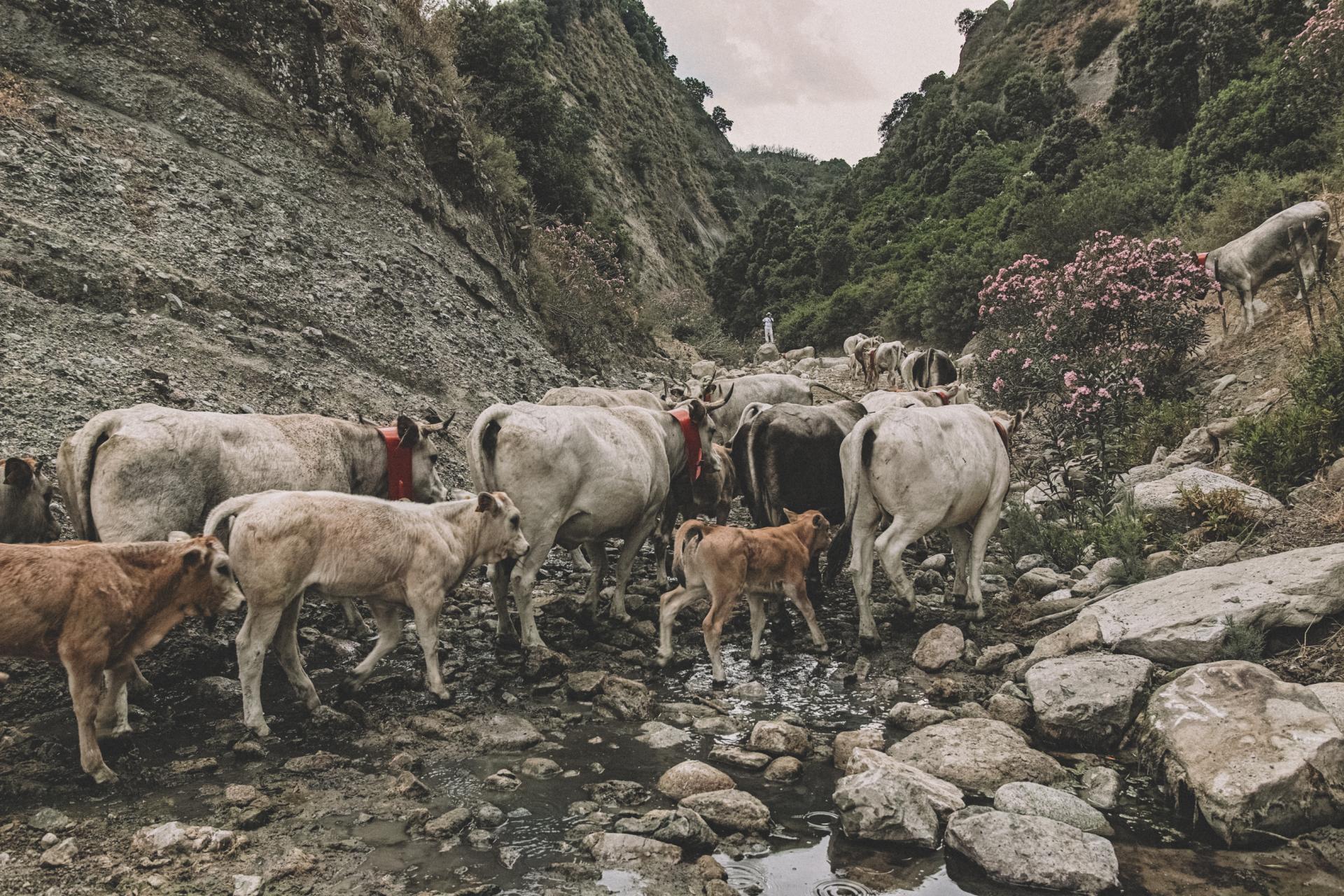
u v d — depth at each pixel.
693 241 65.38
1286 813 4.27
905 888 3.92
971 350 25.25
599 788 4.71
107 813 4.24
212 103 12.80
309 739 5.24
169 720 5.37
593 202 31.12
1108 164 27.17
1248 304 13.60
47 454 6.98
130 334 9.05
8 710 5.26
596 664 6.82
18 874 3.67
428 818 4.34
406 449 7.52
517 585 6.75
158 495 5.70
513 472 6.74
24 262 8.81
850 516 7.40
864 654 7.12
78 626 4.39
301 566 5.28
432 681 5.89
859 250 44.16
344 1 16.41
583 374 19.39
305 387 10.23
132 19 12.25
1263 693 4.91
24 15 11.22
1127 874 4.00
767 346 35.69
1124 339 13.48
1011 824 4.15
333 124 14.59
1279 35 27.23
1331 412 8.46
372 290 12.96
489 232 18.38
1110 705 5.34
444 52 19.50
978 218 37.59
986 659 6.61
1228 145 19.11
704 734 5.63
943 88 63.22
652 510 7.86
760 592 6.91
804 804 4.73
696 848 4.23
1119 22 52.16
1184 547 7.90
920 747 5.22
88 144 10.80
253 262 11.41
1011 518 9.75
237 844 4.00
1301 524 7.55
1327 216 12.99
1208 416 11.55
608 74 69.12
